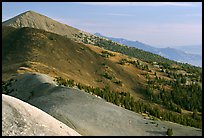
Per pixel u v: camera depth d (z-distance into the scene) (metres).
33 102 83.19
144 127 79.38
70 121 69.12
